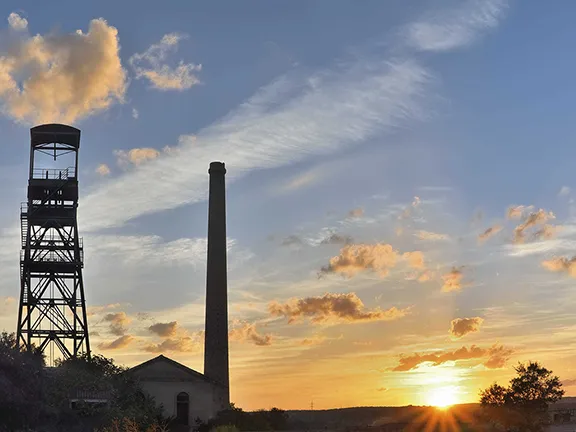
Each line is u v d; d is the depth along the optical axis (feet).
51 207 282.36
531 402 245.65
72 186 282.97
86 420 207.21
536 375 247.91
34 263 278.05
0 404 180.24
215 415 269.03
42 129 282.15
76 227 282.97
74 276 283.38
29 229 280.51
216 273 340.39
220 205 345.72
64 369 225.15
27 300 278.26
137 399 245.86
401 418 276.41
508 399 247.29
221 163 349.20
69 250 282.56
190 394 264.11
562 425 253.24
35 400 190.08
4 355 188.34
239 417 270.67
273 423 281.95
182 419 262.26
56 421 198.29
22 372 189.47
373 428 270.87
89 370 240.73
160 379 262.67
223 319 336.70
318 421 311.47
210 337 334.85
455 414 260.01
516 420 244.63
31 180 280.92
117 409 213.87
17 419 183.21
